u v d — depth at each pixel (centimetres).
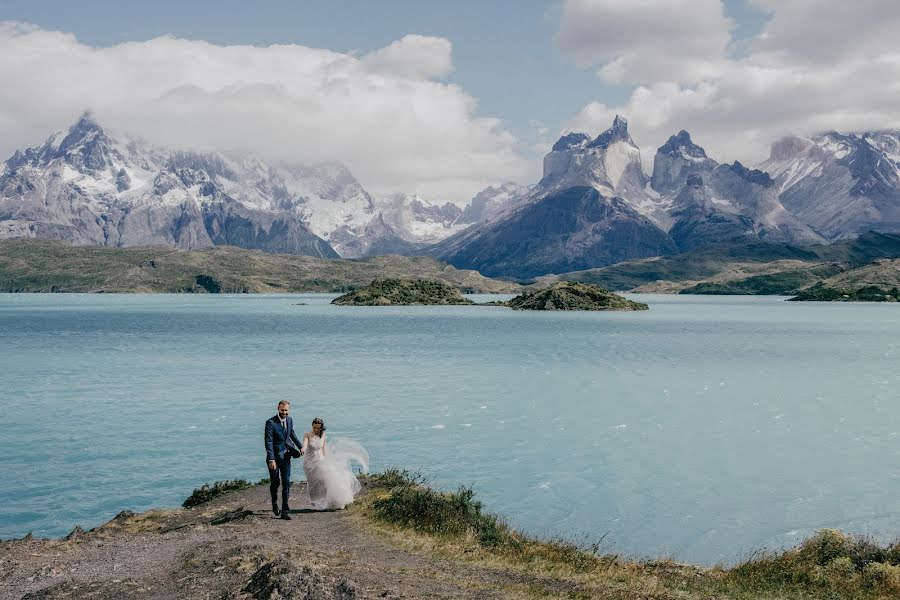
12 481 5306
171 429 7256
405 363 13712
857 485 5272
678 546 4038
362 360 14225
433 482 5284
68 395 9569
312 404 8875
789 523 4462
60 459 5975
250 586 1769
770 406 8819
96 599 1783
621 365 13388
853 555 2669
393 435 7012
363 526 2889
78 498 4906
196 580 1920
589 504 4812
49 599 1788
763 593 2314
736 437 6969
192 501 3759
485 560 2509
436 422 7712
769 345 17950
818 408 8681
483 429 7319
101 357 14675
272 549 2231
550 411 8412
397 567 2291
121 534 2756
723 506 4781
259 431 7175
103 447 6425
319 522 2953
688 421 7788
